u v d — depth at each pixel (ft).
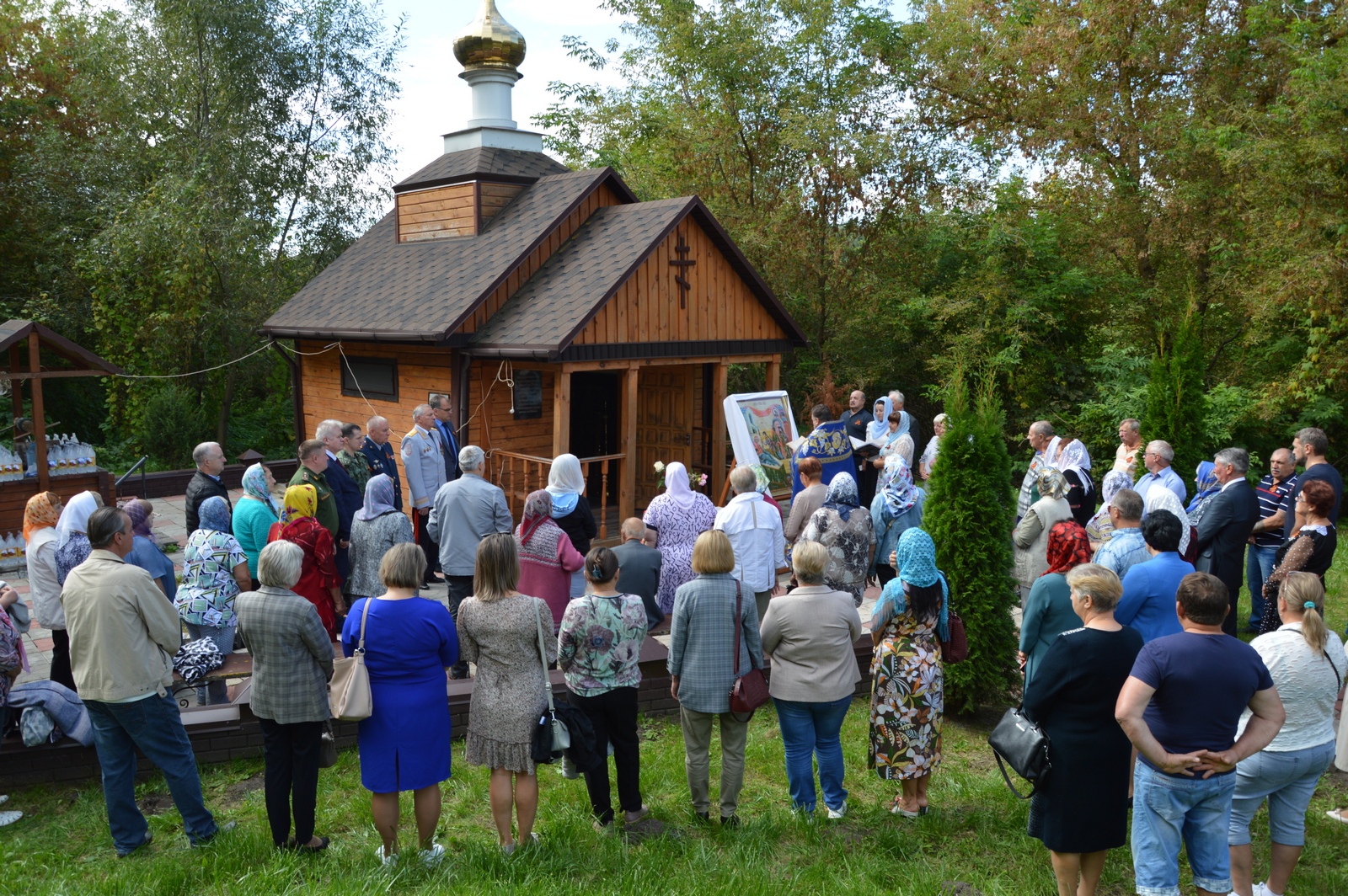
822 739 16.87
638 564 21.79
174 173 67.36
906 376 64.28
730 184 68.49
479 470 24.23
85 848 16.25
